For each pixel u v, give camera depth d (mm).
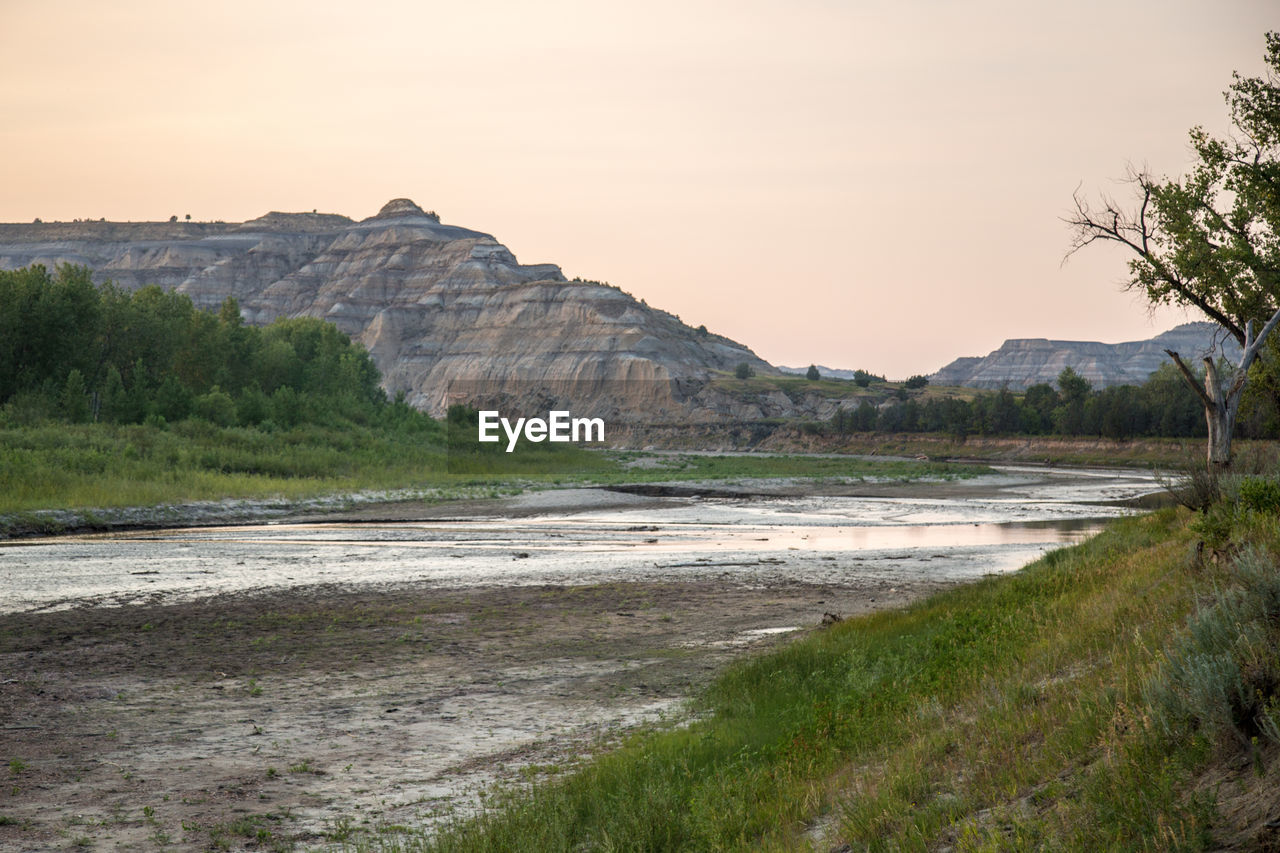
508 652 18734
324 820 9359
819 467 116688
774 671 14641
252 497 55906
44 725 13141
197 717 13734
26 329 78938
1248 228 30906
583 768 10555
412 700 14898
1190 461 20547
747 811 7879
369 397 149500
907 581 28984
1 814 9477
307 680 16250
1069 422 148125
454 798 10016
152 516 46688
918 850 6020
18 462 50781
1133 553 20156
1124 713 6844
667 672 16875
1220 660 6246
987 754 7387
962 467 119625
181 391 83812
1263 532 11148
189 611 22891
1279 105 29875
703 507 61375
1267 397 34156
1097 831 5320
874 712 10289
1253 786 5180
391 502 60531
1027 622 13445
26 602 23734
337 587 27047
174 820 9344
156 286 109812
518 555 35406
